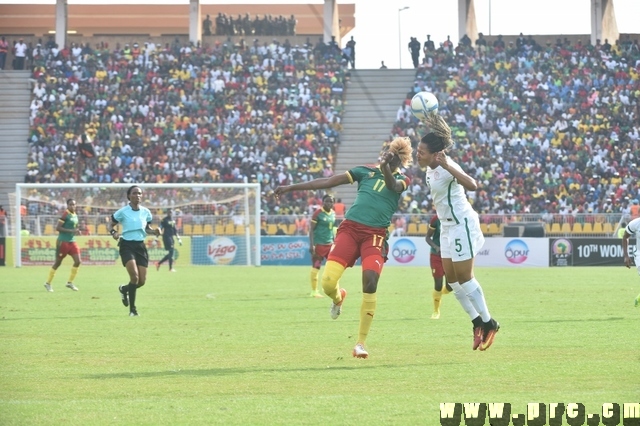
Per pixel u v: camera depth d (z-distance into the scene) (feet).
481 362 60.39
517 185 263.08
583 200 256.93
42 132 285.84
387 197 63.57
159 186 232.94
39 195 240.53
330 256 64.28
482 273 193.16
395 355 64.44
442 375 55.06
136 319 94.02
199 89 301.02
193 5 322.34
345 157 289.33
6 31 382.83
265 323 88.94
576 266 229.04
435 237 93.40
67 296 129.80
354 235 63.67
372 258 62.44
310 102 298.15
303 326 85.97
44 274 192.34
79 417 43.68
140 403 47.09
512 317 92.48
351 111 302.86
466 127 285.43
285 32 336.49
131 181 271.69
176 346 70.59
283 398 48.19
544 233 231.71
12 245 235.40
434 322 89.10
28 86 302.66
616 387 50.29
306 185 64.49
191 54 309.63
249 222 238.89
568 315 94.89
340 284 156.66
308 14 370.94
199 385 52.42
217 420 42.86
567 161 272.10
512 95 294.87
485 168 269.64
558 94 295.48
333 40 315.78
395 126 288.71
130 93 297.74
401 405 45.96
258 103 296.71
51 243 235.61
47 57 306.76
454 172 59.77
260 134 286.25
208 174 272.31
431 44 312.09
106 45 315.58
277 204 263.70
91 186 232.53
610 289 139.33
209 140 283.59
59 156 278.87
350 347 69.41
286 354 65.41
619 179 264.72
